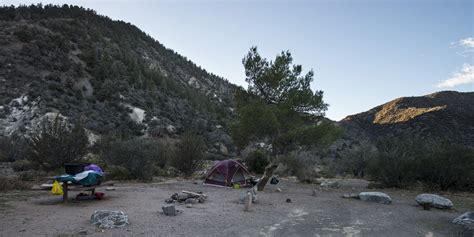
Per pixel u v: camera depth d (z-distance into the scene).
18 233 7.09
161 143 26.64
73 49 93.94
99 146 27.12
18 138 34.91
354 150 29.86
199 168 23.53
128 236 7.12
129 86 86.69
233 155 50.31
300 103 21.47
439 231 8.81
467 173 17.33
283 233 8.03
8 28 86.25
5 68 66.12
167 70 147.50
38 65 72.62
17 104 56.09
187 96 105.06
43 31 92.31
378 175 19.56
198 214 9.72
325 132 20.50
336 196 14.98
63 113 55.94
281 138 20.61
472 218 9.48
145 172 18.94
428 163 18.34
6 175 17.45
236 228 8.30
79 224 7.95
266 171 16.64
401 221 9.94
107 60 95.06
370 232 8.45
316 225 9.02
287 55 22.42
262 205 11.83
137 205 10.89
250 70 22.59
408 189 18.34
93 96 73.00
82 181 11.69
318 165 35.31
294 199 13.61
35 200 11.45
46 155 19.56
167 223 8.41
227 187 17.02
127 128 60.12
